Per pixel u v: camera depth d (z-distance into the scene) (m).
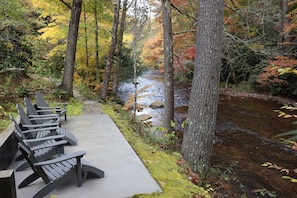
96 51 10.84
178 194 2.65
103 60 12.02
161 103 11.15
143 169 3.12
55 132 3.65
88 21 10.33
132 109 9.59
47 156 3.01
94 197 2.47
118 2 9.25
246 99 11.83
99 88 11.15
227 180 4.26
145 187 2.69
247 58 11.65
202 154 4.13
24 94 6.62
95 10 9.70
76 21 7.36
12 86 7.11
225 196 3.54
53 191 2.56
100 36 10.68
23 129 3.40
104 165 3.20
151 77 19.25
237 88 13.61
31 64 10.81
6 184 1.77
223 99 11.95
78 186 2.63
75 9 7.27
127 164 3.24
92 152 3.61
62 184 2.68
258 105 10.69
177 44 9.47
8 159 3.21
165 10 5.60
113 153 3.59
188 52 9.14
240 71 13.61
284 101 11.03
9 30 9.20
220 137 6.96
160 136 5.34
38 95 5.12
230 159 5.46
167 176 3.07
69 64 7.52
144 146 4.11
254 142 6.55
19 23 8.63
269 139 6.75
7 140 3.18
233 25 8.78
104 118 5.59
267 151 5.94
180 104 11.17
